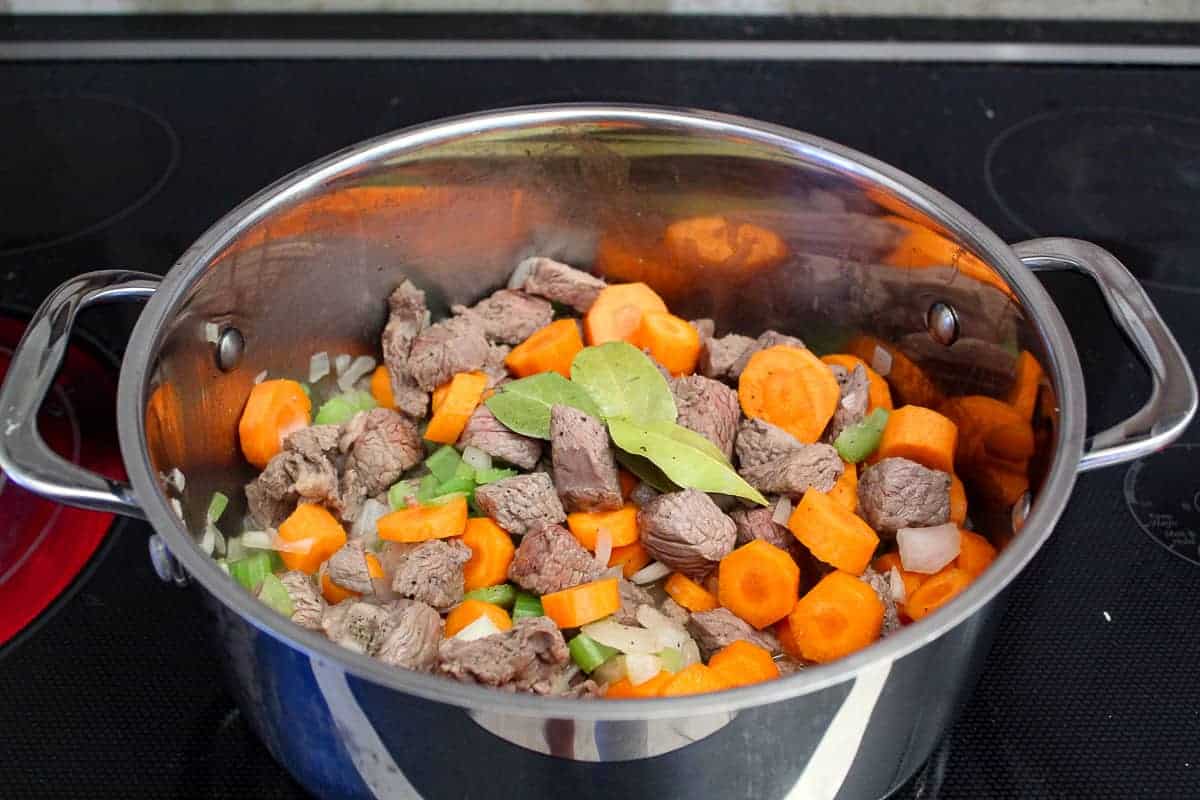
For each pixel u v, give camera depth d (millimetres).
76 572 534
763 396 574
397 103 669
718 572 531
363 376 596
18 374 466
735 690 419
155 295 490
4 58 688
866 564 532
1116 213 634
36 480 446
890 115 670
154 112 667
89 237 618
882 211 541
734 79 683
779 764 445
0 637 518
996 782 491
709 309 608
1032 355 504
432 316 599
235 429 556
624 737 424
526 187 571
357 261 567
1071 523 549
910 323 565
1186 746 499
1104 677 513
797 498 547
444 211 569
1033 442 510
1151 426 465
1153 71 696
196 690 509
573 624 509
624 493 549
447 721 428
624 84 677
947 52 698
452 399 569
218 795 489
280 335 561
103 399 571
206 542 537
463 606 522
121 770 492
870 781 472
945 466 559
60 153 650
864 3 719
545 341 586
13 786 488
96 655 515
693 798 449
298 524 542
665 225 584
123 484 454
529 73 683
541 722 419
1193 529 547
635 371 565
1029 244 513
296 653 430
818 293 584
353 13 717
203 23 711
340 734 450
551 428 546
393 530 530
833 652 516
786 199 559
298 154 649
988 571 440
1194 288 607
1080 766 495
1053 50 699
